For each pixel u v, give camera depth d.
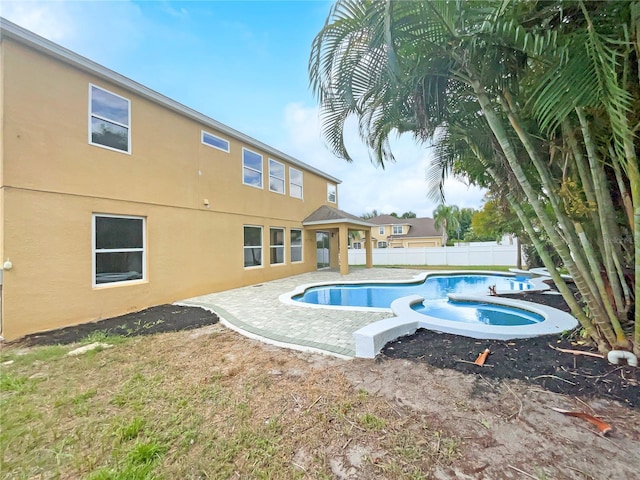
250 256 12.34
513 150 3.90
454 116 4.30
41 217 5.99
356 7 3.22
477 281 13.65
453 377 3.41
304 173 16.36
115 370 3.92
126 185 7.60
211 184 10.31
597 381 3.03
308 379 3.57
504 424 2.56
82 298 6.58
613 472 2.00
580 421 2.53
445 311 7.91
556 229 4.02
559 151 4.07
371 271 16.89
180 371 3.87
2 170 5.52
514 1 2.84
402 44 3.13
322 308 7.41
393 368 3.75
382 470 2.14
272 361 4.15
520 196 4.84
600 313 3.50
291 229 15.19
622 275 3.65
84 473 2.17
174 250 8.88
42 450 2.40
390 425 2.63
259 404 3.05
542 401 2.84
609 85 2.47
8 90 5.60
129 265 7.72
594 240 4.09
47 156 6.11
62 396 3.24
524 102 3.67
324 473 2.14
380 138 4.73
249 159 12.29
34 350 4.75
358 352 4.19
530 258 14.09
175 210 8.95
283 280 13.34
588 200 3.68
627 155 2.85
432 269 18.27
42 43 5.96
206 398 3.18
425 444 2.37
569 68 2.66
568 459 2.14
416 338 4.75
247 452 2.36
